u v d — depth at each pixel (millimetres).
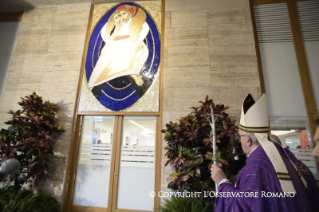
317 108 2795
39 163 2660
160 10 3445
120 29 3453
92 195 2863
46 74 3385
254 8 3342
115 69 3281
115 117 3104
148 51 3277
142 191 2785
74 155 3014
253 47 3057
